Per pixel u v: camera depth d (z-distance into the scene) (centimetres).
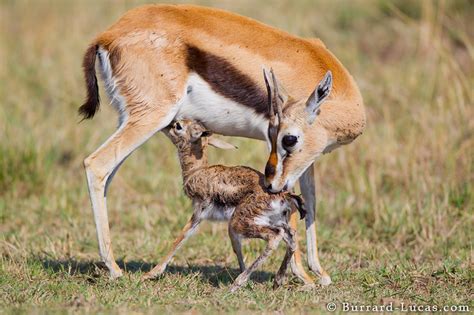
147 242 1186
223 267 1088
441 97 1590
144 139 981
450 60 1644
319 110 979
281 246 1159
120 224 1307
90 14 2211
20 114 1703
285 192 924
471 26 1975
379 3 2183
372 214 1327
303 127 957
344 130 1005
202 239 1204
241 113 1005
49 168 1478
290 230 932
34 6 2261
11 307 848
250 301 896
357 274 1046
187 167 981
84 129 1642
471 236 1216
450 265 1066
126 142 980
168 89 977
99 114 1694
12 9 2278
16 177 1430
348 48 1977
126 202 1402
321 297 938
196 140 969
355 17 2180
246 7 2197
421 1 2130
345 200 1370
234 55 991
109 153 977
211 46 987
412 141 1477
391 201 1371
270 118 949
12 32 2167
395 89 1711
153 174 1487
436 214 1277
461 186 1358
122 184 1454
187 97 996
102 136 1611
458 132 1495
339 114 994
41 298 892
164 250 1159
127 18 1004
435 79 1719
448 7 2064
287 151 949
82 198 1394
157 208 1365
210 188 957
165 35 982
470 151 1425
